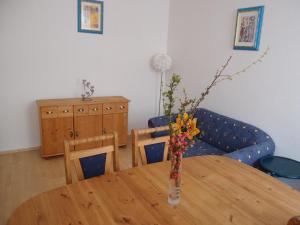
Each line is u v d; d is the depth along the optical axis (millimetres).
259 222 1209
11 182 2803
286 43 2523
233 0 3055
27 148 3664
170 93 1292
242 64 3016
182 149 1257
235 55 3094
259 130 2756
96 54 3850
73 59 3699
